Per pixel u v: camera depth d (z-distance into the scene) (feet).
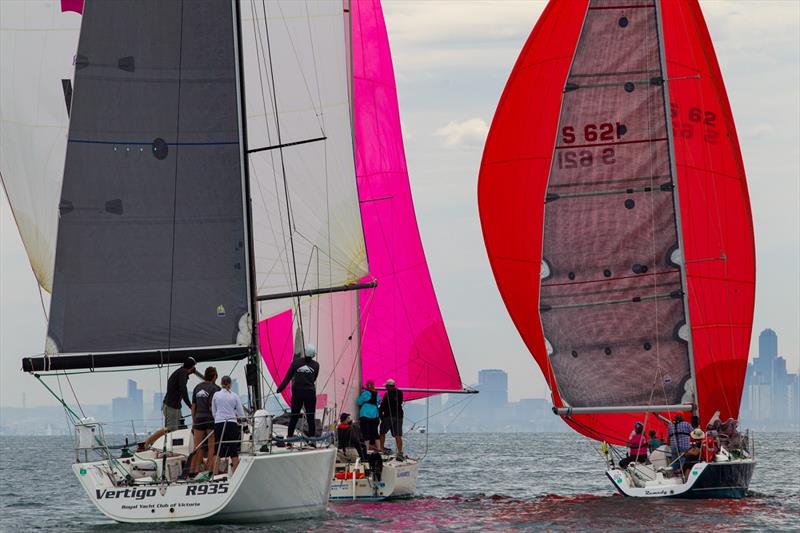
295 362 343.87
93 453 347.36
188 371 313.94
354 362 442.50
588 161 432.66
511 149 445.78
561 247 434.30
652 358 431.02
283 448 319.47
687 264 435.53
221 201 318.65
